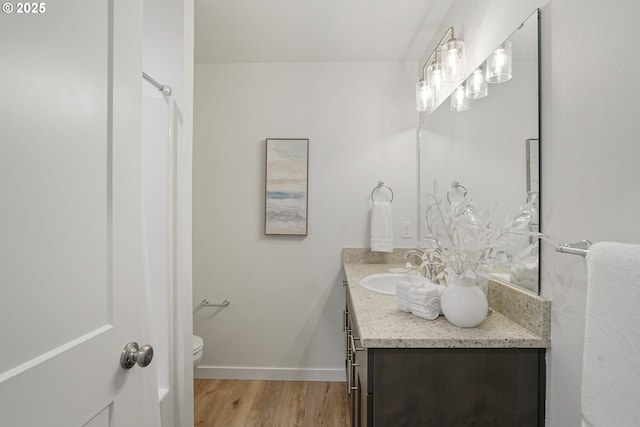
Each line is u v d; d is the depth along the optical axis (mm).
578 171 991
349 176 2768
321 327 2777
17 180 590
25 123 605
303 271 2785
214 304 2793
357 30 2320
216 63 2793
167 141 1620
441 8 2076
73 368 696
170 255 1630
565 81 1043
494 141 1457
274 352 2791
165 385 1609
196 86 2791
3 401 557
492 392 1155
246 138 2791
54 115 666
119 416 838
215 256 2799
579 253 813
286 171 2756
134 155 920
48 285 649
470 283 1263
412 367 1161
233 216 2793
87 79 753
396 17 2168
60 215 679
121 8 868
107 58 821
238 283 2799
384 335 1183
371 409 1166
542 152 1162
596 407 709
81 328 729
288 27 2289
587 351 737
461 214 1317
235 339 2795
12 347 578
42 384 625
